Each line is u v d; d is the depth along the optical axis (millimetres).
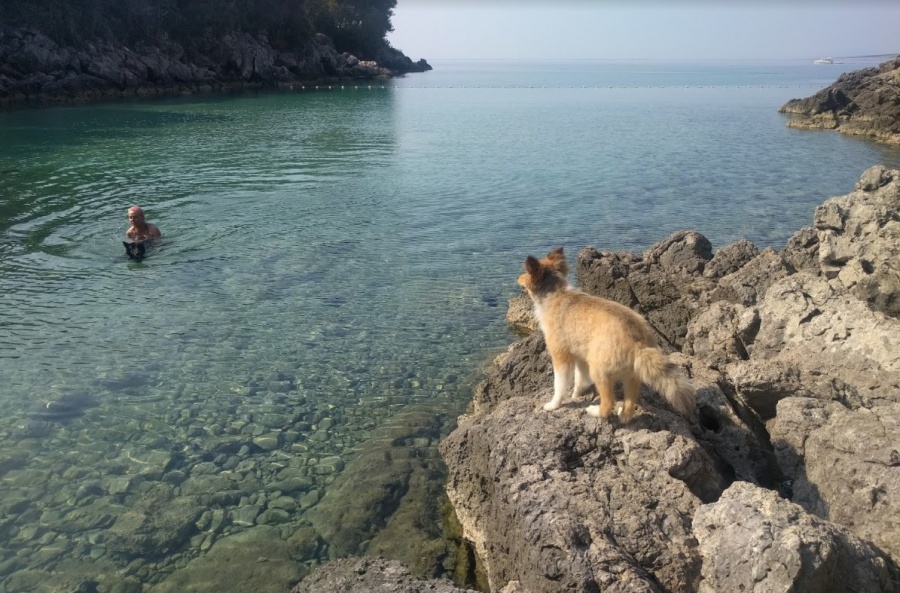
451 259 6320
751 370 2932
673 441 2400
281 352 4434
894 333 3105
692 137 15359
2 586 2514
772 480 2611
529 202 8594
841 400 2824
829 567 1698
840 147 13680
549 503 2250
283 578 2625
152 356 4277
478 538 2795
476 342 4715
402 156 12227
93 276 5527
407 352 4531
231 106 22203
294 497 3125
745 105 25562
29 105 20656
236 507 3031
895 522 2049
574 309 2590
